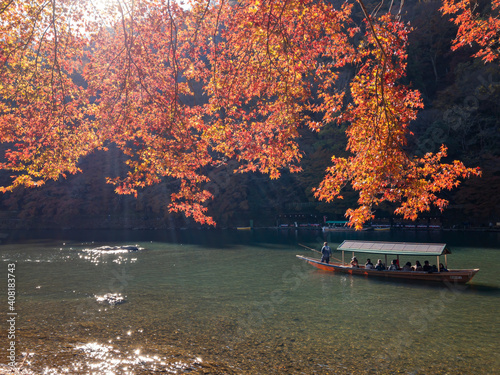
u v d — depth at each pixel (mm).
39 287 21266
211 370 10461
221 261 31766
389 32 8328
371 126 8367
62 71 12117
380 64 8359
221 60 10641
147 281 23125
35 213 76938
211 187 76375
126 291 20250
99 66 11484
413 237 48719
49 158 11641
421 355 11438
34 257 34344
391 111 8141
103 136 11180
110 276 24891
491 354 11469
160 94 11047
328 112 9219
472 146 63781
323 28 9711
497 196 56031
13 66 11766
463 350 11797
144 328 14008
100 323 14539
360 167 8406
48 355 11375
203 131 10258
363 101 8461
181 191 10594
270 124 10508
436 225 59812
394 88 8188
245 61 10492
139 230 70500
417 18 74938
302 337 13047
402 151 8055
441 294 19156
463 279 21328
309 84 10180
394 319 15039
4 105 11883
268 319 15109
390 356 11406
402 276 23125
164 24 10781
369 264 25328
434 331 13562
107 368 10516
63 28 11555
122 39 11281
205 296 19031
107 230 70562
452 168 7785
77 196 79438
